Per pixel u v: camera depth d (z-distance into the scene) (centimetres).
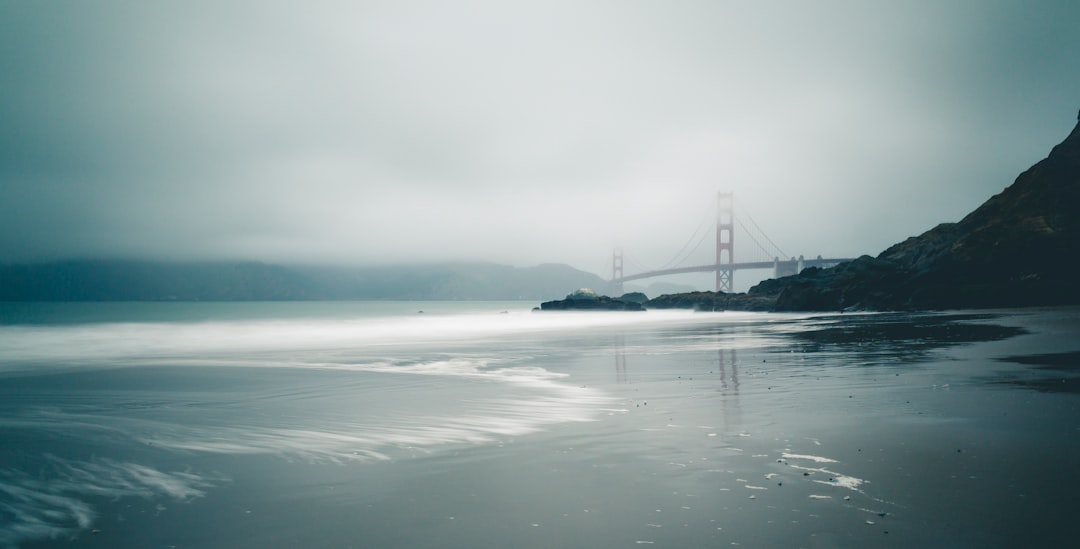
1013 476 594
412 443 816
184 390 1354
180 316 7612
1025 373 1268
